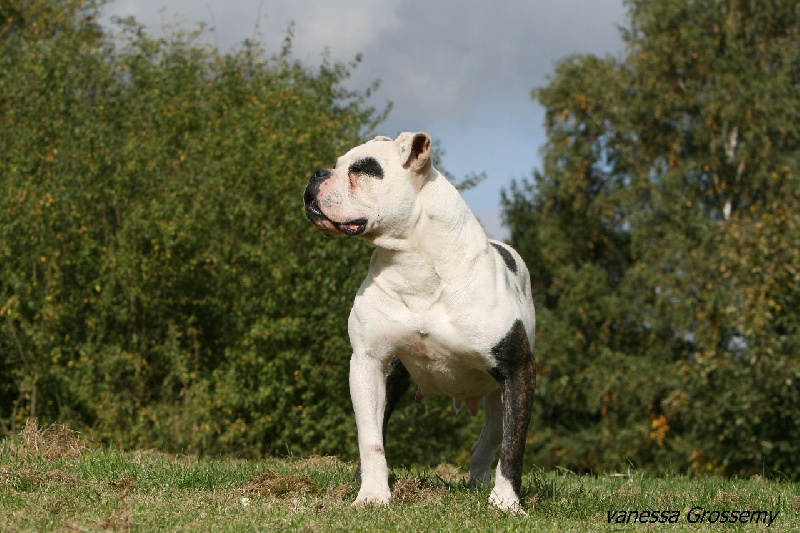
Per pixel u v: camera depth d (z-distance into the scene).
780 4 26.47
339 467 8.03
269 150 16.92
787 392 19.95
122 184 16.94
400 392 6.29
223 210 17.12
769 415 20.86
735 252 21.14
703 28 27.31
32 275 17.08
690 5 27.36
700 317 23.12
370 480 5.75
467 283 5.69
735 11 26.73
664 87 27.16
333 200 5.65
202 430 16.02
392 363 6.15
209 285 17.97
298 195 17.00
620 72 28.75
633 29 29.05
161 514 5.06
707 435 23.39
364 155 5.70
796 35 26.22
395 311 5.77
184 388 16.81
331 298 16.92
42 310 16.31
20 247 16.86
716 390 22.77
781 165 25.48
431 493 5.91
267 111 18.17
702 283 24.34
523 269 6.61
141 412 16.23
